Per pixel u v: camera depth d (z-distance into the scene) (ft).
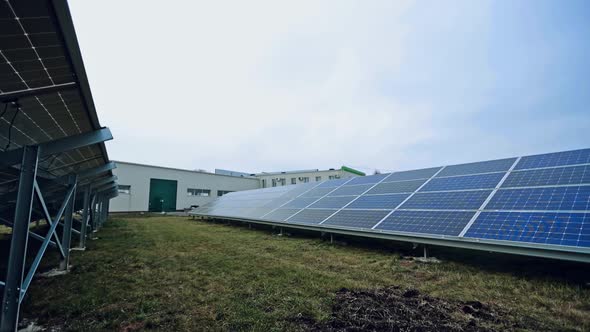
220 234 36.86
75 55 7.86
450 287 14.71
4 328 9.71
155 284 15.90
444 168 29.91
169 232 39.88
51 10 5.93
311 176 126.00
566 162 20.52
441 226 20.04
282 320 11.06
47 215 14.58
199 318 11.43
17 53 7.22
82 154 18.66
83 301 13.37
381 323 10.55
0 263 22.47
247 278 16.70
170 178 103.60
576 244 13.71
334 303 12.62
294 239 30.96
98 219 45.55
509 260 19.20
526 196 19.06
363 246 25.85
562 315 11.11
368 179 37.50
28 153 10.71
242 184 130.21
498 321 10.66
